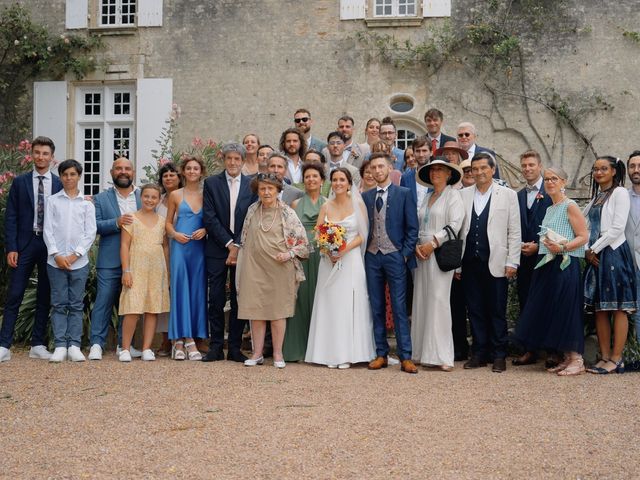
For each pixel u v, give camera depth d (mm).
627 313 6926
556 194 6754
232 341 7152
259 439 4441
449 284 6785
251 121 13148
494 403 5363
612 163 6863
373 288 6855
